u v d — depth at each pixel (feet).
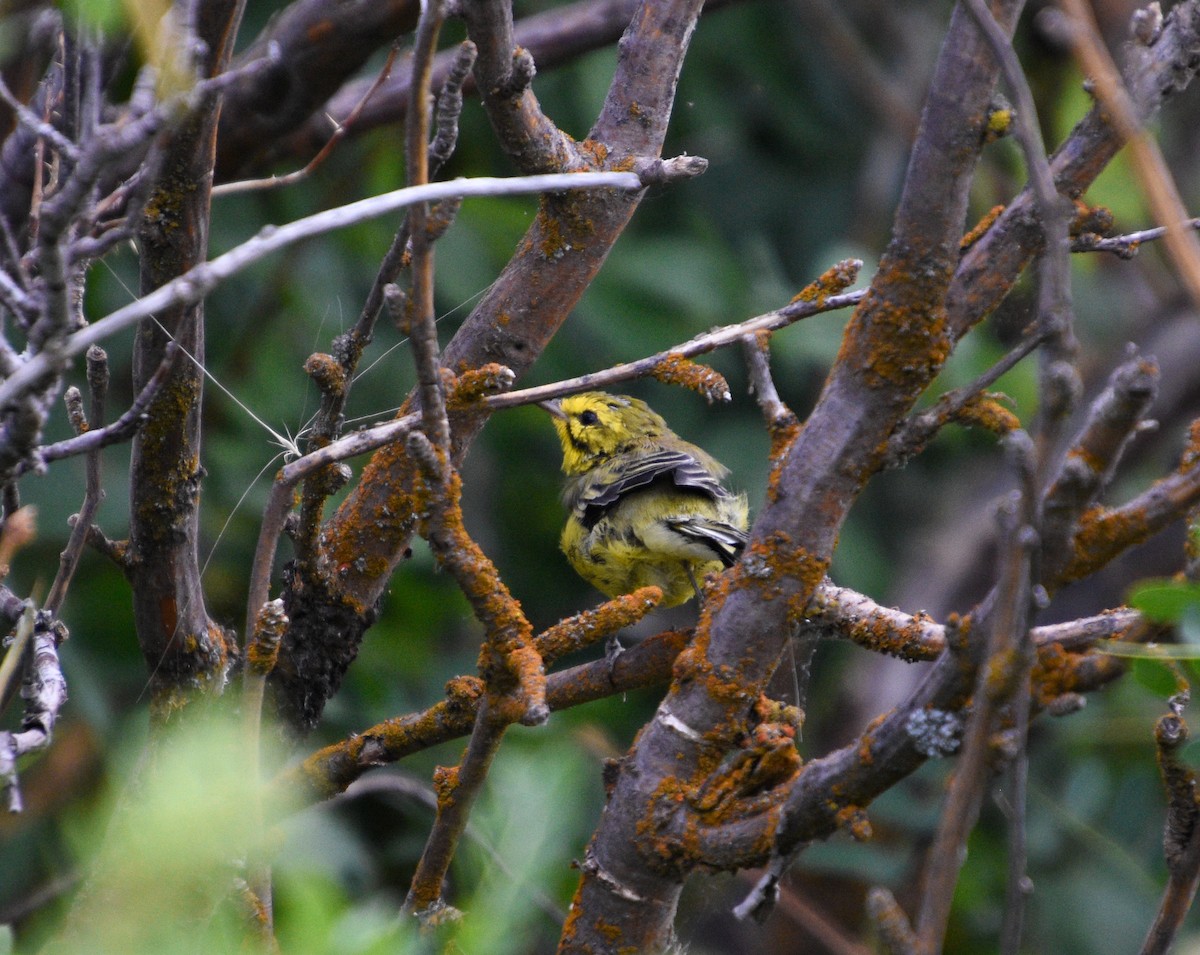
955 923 37.60
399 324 17.51
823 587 23.77
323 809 30.81
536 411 44.39
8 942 15.06
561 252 25.90
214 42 20.56
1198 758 18.08
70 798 30.27
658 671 24.44
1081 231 19.99
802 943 41.93
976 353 40.52
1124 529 16.63
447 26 41.83
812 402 46.88
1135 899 37.24
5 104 22.65
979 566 51.08
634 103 25.90
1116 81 17.24
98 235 21.85
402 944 13.62
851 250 43.75
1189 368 50.39
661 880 20.01
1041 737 41.22
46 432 35.70
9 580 34.94
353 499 26.27
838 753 18.39
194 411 22.99
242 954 16.87
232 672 26.20
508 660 18.51
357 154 41.88
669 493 34.50
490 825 16.87
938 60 18.37
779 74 50.08
